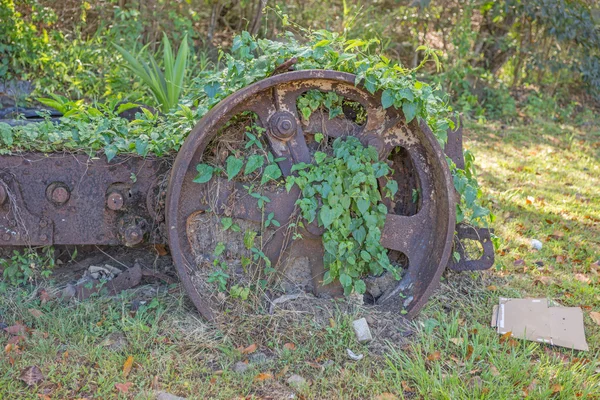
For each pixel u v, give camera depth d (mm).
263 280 3469
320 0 9422
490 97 9766
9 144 3291
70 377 2961
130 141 3479
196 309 3502
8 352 3090
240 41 3414
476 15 10703
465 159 3992
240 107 3213
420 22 9711
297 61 3340
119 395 2865
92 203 3441
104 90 6715
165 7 8188
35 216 3400
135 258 4012
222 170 3318
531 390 3006
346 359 3229
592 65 9891
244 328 3334
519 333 3553
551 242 5000
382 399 2928
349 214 3426
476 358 3279
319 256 3488
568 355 3408
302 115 3320
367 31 9172
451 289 3932
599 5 10305
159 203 3471
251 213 3371
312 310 3459
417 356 3156
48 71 6688
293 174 3338
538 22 9820
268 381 3045
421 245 3533
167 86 5660
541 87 10742
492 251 3846
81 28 8117
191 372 3059
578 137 9031
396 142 3432
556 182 6766
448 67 9594
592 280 4355
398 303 3549
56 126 3484
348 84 3260
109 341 3232
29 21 7410
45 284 3701
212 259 3441
